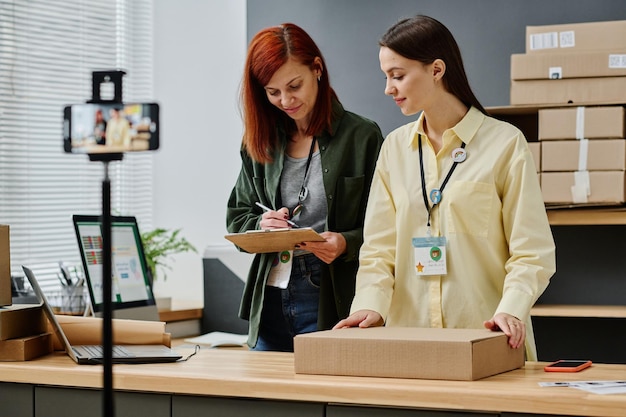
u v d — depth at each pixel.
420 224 2.68
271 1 5.07
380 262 2.70
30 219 5.39
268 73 3.01
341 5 4.91
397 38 2.62
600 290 4.44
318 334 2.35
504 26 4.61
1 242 2.85
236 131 5.48
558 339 4.45
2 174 5.29
